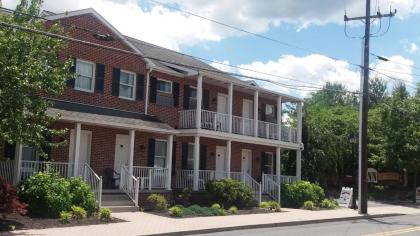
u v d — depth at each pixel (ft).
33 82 49.55
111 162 82.53
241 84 99.40
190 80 98.43
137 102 88.02
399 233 61.26
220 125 95.30
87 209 63.16
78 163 71.46
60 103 74.64
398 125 127.65
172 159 93.56
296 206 99.60
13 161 65.82
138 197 76.38
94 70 81.92
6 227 51.16
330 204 100.78
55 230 52.06
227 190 85.20
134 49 88.22
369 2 93.66
